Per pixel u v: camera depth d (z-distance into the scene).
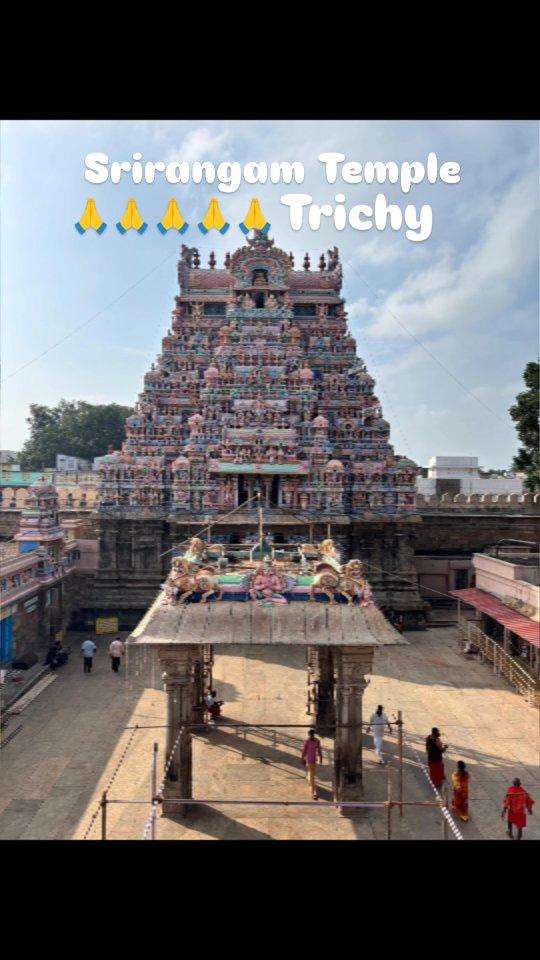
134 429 35.69
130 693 23.42
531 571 27.11
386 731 20.23
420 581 38.19
